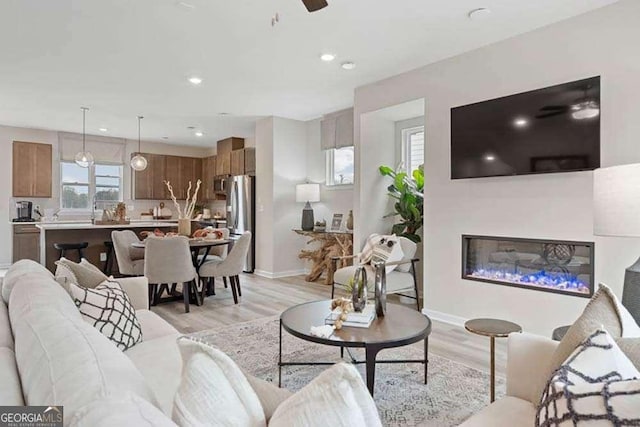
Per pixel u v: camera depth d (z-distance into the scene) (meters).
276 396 1.04
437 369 2.79
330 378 0.76
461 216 3.83
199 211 9.25
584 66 3.00
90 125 7.07
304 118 6.57
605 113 2.90
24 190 7.26
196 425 0.79
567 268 3.24
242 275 6.62
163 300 4.72
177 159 9.07
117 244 4.75
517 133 3.36
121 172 8.42
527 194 3.36
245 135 7.98
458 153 3.79
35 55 3.79
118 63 4.00
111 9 2.90
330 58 3.87
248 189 6.83
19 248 6.81
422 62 3.99
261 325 3.82
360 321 2.31
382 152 5.13
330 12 2.96
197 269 4.78
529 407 1.43
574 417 0.95
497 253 3.69
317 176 6.68
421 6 2.87
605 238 2.94
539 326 3.31
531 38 3.29
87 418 0.68
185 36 3.37
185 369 0.85
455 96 3.83
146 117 6.43
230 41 3.47
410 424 2.09
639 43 2.76
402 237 4.55
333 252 5.79
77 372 0.86
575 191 3.08
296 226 6.71
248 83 4.68
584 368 1.11
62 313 1.28
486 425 1.31
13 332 1.38
